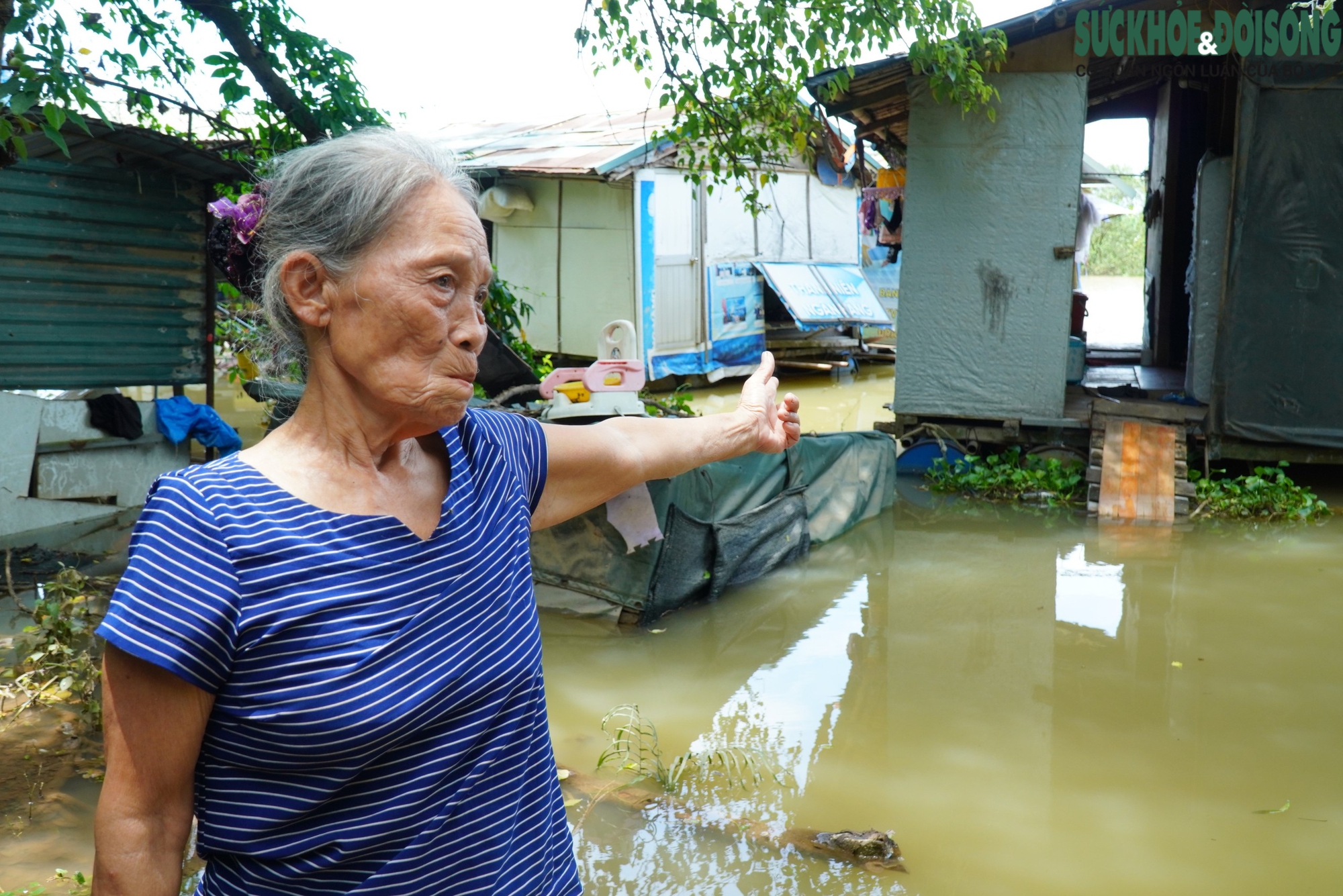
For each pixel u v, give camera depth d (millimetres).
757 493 6867
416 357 1350
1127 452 8617
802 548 7230
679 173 14023
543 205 14695
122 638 1199
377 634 1298
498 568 1473
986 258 9219
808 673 5301
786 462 7191
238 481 1312
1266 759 4387
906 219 9367
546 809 1535
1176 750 4473
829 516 7660
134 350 8531
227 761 1287
